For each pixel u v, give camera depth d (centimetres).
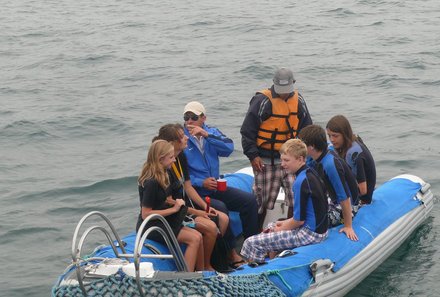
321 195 793
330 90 1878
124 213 1144
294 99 906
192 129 837
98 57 2403
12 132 1591
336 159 820
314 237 804
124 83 2044
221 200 879
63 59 2402
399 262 927
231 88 1939
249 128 909
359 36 2580
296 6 3297
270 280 739
